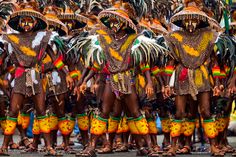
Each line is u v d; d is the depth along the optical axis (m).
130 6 17.28
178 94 17.81
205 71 17.69
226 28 20.22
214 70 18.00
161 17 22.02
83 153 17.00
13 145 22.06
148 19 21.33
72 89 19.44
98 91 17.61
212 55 18.02
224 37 18.16
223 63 18.28
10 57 17.83
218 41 17.92
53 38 18.16
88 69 17.66
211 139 17.70
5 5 20.48
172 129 17.98
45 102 19.08
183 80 17.72
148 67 17.28
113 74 16.97
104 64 17.12
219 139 19.78
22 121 21.95
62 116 20.22
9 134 17.84
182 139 19.64
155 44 17.52
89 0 22.67
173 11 21.41
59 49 18.22
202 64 17.67
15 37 17.83
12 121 17.83
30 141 22.66
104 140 21.17
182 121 17.97
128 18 16.91
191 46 17.73
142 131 17.28
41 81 17.92
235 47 18.19
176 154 18.89
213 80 18.53
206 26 17.97
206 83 17.61
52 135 20.61
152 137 20.19
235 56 17.89
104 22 17.41
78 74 20.30
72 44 19.42
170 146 19.20
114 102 17.47
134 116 17.31
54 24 20.86
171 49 17.80
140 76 18.69
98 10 22.61
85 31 21.31
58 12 21.53
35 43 17.81
